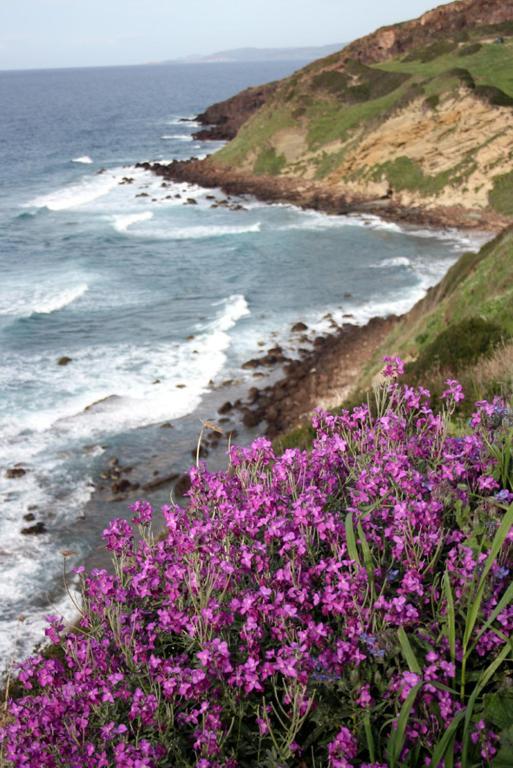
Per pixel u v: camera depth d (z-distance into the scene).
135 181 94.31
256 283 48.72
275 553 3.57
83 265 53.06
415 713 2.68
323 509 3.84
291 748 2.62
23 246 59.47
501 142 69.81
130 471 23.77
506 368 9.60
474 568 3.00
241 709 2.79
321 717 2.73
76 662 3.06
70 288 46.47
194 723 2.84
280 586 3.19
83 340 36.91
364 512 3.52
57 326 39.12
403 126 75.94
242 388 30.86
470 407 8.12
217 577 3.21
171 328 39.00
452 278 28.84
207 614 2.88
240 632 2.93
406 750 2.57
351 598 3.07
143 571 3.33
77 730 2.77
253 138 95.62
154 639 3.13
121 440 25.89
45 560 18.77
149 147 134.88
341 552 3.22
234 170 93.62
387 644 2.86
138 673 2.96
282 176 88.56
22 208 76.25
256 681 2.71
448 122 73.75
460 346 16.77
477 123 72.00
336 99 94.75
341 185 81.50
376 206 74.44
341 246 59.78
